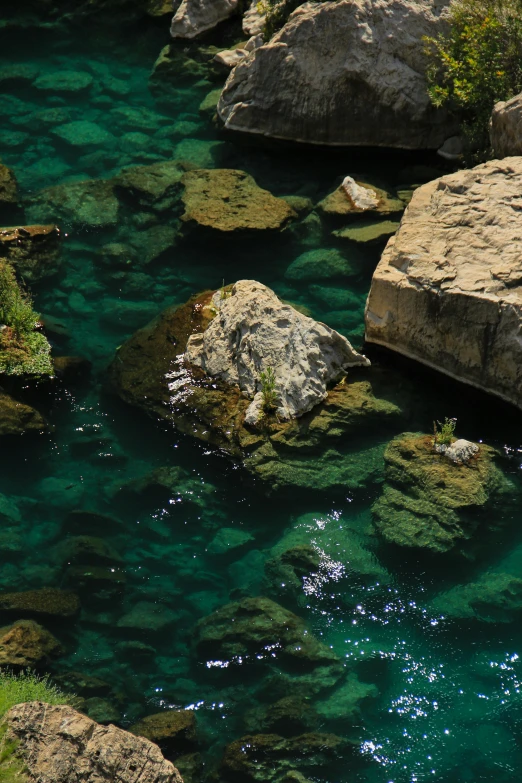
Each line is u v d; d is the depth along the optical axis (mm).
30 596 14398
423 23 23578
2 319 18562
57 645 13906
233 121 24828
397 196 22266
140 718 13086
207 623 14211
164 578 15047
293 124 24344
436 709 13242
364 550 15328
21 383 17734
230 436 16750
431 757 12672
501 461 16312
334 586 14820
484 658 13867
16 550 15328
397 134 24062
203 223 21016
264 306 17875
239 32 28891
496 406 17828
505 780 12391
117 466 16812
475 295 17297
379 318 18656
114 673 13711
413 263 18250
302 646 13867
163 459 16891
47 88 27188
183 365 18031
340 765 12562
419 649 13992
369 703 13297
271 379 16969
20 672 13250
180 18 28516
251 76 24453
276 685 13469
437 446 16125
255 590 14867
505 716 13148
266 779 12352
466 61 22688
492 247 18188
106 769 10500
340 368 18000
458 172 20031
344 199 21953
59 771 10297
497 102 21672
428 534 15125
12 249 20328
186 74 27547
